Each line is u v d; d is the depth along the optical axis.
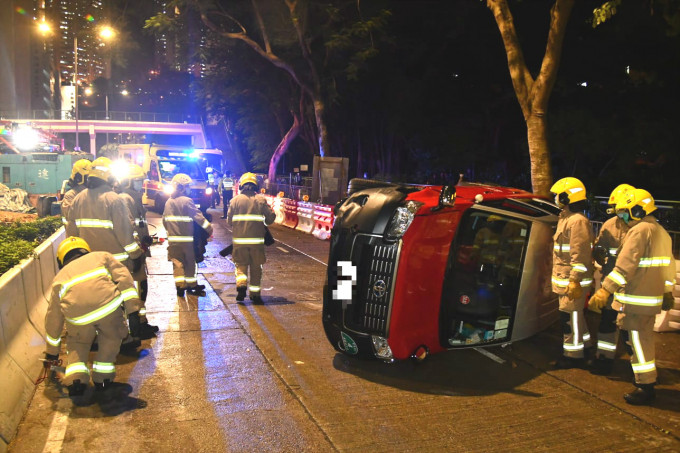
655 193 21.83
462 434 4.41
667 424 4.65
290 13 24.56
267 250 13.80
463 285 5.83
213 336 6.74
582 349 5.82
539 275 6.20
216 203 27.58
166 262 11.65
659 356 6.23
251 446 4.16
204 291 9.00
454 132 31.67
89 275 4.85
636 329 5.00
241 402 4.91
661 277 4.93
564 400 5.09
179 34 29.33
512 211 6.07
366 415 4.72
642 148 22.30
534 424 4.61
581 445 4.28
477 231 6.21
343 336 5.71
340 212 5.89
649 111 23.12
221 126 63.84
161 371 5.59
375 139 37.38
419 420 4.65
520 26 28.20
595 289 7.61
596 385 5.45
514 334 6.06
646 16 18.48
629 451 4.21
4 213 16.95
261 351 6.24
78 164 6.38
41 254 6.71
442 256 5.53
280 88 35.22
